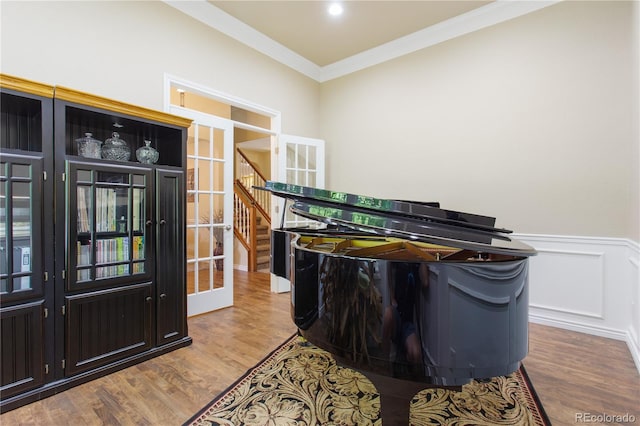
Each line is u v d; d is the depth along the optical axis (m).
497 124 3.14
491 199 3.19
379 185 4.02
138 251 2.20
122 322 2.10
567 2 2.77
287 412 1.68
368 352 1.28
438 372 1.19
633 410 1.69
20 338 1.71
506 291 1.25
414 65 3.71
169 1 2.83
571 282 2.78
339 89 4.38
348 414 1.66
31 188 1.74
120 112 2.11
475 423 1.59
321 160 4.29
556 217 2.84
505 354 1.22
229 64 3.35
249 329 2.79
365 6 3.09
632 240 2.41
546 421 1.60
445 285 1.20
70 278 1.88
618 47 2.55
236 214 5.62
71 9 2.26
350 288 1.33
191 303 3.06
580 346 2.46
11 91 1.66
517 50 3.03
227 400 1.77
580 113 2.72
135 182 2.18
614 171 2.58
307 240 2.44
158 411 1.67
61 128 1.85
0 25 1.96
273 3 3.03
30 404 1.71
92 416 1.63
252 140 6.27
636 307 2.26
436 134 3.55
